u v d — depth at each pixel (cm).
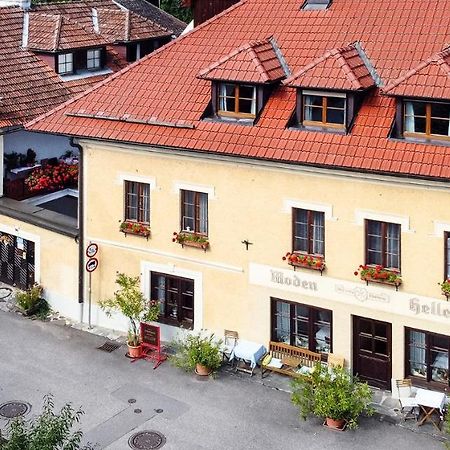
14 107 3366
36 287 3142
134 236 2884
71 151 3662
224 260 2728
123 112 2852
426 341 2464
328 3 2841
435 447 2309
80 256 3017
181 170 2744
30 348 2873
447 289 2361
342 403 2347
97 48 3828
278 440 2350
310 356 2636
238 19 2942
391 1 2750
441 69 2367
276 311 2692
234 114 2681
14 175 3419
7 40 3625
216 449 2312
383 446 2319
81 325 3050
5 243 3281
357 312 2534
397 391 2506
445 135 2366
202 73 2678
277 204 2595
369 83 2511
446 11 2647
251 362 2684
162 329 2903
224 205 2689
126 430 2398
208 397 2569
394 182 2389
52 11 3938
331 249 2538
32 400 2552
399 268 2459
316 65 2536
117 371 2723
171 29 5009
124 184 2875
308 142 2511
